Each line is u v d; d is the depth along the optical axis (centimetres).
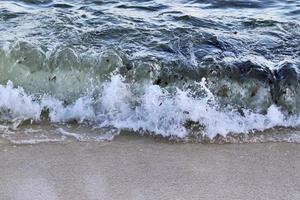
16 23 665
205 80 529
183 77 532
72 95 517
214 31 664
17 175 387
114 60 544
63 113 493
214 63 554
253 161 421
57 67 538
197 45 615
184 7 772
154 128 471
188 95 508
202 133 467
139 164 411
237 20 714
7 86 511
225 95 518
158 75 533
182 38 633
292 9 783
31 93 516
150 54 582
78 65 538
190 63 556
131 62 547
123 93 509
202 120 482
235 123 483
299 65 563
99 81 528
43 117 488
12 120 479
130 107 496
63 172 394
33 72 536
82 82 528
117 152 430
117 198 360
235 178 393
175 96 503
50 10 726
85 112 493
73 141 447
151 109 490
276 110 500
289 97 516
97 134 462
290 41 640
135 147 441
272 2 816
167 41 624
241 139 460
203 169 406
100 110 496
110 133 464
